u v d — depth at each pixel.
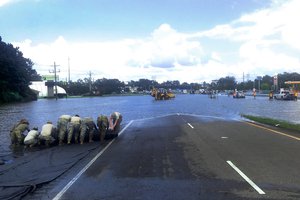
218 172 10.58
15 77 119.69
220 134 20.19
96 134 19.08
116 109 58.94
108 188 9.08
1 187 9.56
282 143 16.22
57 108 67.00
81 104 85.62
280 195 8.16
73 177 10.50
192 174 10.38
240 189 8.69
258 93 169.50
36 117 44.47
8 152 17.19
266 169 10.88
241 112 44.25
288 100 88.50
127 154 14.24
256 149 14.66
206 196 8.12
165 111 50.00
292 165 11.41
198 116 36.34
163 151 14.70
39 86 180.00
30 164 12.94
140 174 10.54
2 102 107.69
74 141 18.70
